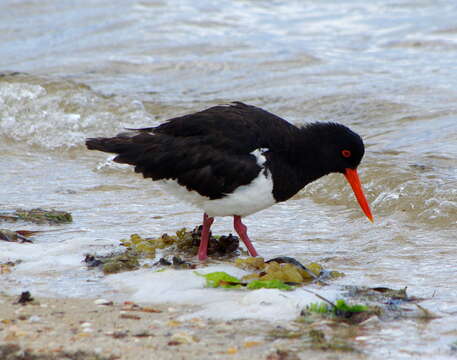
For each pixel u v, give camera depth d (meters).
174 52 22.89
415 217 12.48
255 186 10.48
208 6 27.56
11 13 27.86
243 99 19.11
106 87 20.31
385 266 10.38
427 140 15.87
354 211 13.16
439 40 22.81
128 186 14.92
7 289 9.30
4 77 20.55
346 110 17.97
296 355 7.17
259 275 9.77
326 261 10.72
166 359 7.05
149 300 8.88
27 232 12.00
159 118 18.58
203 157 10.48
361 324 7.99
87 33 25.17
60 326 7.96
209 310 8.47
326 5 27.58
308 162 10.98
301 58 21.91
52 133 18.03
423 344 7.45
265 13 26.91
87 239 11.44
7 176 15.58
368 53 22.25
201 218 13.02
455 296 8.95
